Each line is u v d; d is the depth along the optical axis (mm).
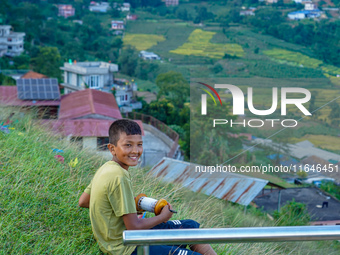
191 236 1918
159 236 1921
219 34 102312
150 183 4633
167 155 21406
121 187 2420
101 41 108938
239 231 1931
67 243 2758
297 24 92000
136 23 130625
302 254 4879
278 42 89375
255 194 9008
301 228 1942
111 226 2480
